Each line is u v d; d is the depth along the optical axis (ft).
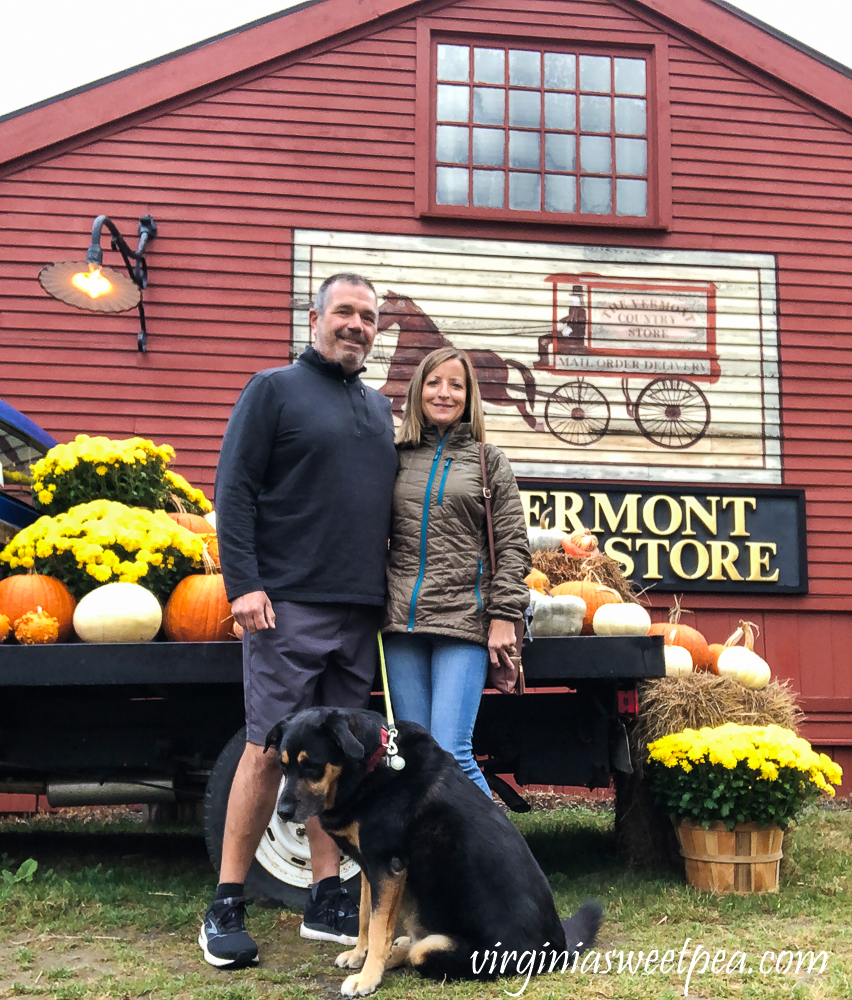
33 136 23.70
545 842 16.61
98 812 21.25
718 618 24.34
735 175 26.08
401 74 25.34
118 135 24.17
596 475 24.40
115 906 11.48
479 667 10.05
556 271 25.09
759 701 14.74
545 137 26.00
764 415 25.22
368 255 24.53
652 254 25.48
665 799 13.29
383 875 8.53
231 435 9.93
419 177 24.95
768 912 11.68
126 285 20.04
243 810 9.59
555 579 16.69
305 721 8.55
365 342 10.41
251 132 24.58
